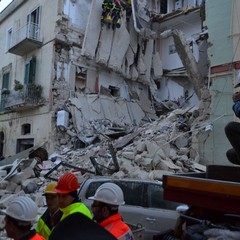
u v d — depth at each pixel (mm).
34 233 2686
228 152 3658
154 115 23812
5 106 22234
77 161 14156
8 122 23422
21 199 2727
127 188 6602
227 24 12469
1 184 11992
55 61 19734
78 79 20812
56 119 19078
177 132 14922
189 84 23906
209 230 2695
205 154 12727
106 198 3115
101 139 17766
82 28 21172
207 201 2887
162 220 5883
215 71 12648
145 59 24000
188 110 16641
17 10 24359
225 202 2762
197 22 23250
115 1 20984
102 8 21141
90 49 20469
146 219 6039
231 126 3252
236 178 3332
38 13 21438
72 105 19328
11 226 2631
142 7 23906
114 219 3109
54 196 3873
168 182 3223
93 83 21297
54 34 19781
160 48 25578
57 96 19500
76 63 20547
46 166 13570
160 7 26312
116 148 14977
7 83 24469
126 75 22766
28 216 2621
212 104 12672
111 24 21344
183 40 16844
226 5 12586
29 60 21625
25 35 21391
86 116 19500
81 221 1775
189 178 3061
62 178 3570
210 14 13078
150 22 24875
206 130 12570
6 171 13273
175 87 24625
